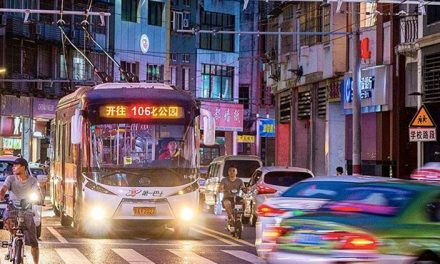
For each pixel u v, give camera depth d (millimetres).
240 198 31656
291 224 16266
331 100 54438
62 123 37969
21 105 78312
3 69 69375
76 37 82312
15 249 19766
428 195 16312
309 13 58125
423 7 38750
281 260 16156
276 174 35812
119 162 30250
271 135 93188
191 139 30906
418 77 43125
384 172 46594
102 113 30453
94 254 25156
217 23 95562
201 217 43250
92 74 84062
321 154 57281
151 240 29875
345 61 52156
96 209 29891
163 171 30328
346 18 52000
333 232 15398
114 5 86562
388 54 46344
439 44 41094
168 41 61031
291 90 62156
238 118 95750
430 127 31953
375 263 15094
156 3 91312
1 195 20031
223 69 96188
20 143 78500
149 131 30531
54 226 35844
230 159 44531
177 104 30781
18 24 76312
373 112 47781
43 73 80062
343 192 18812
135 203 29938
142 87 31422
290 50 62594
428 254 15648
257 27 96500
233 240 30312
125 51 87562
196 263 23375
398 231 15477
